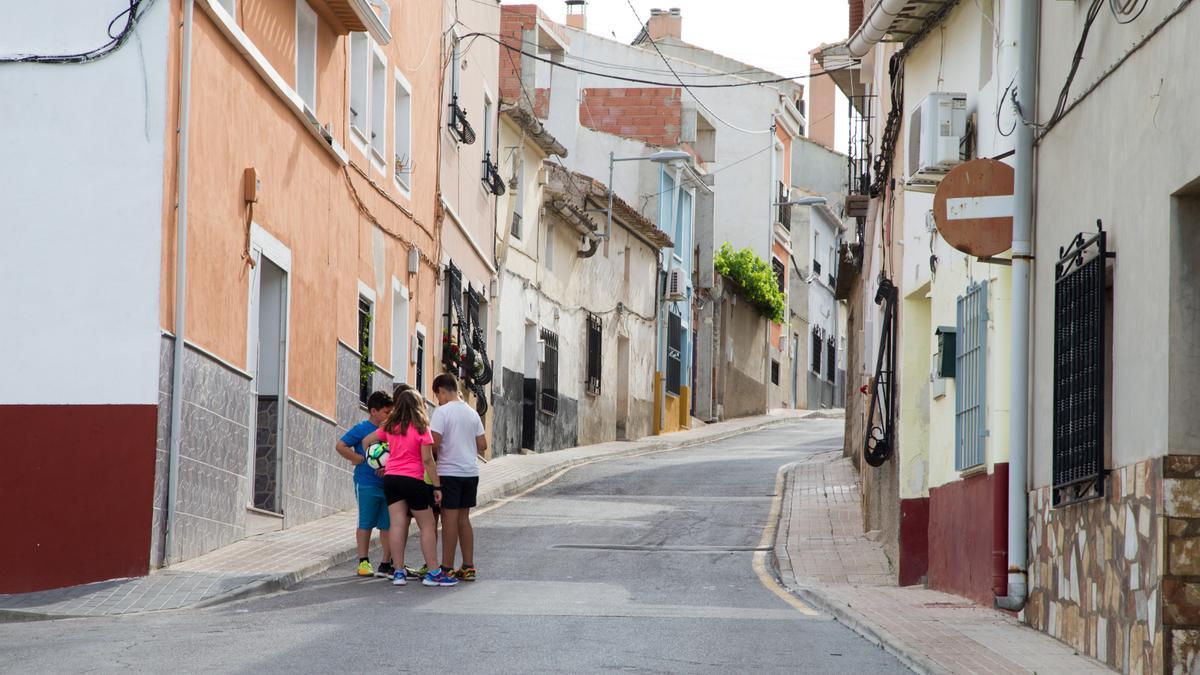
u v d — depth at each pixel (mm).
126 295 13070
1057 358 10078
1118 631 8781
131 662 8805
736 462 31312
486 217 29500
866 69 23984
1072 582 9820
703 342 48469
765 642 10211
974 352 12438
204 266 14211
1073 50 10219
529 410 32719
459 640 9922
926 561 14836
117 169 13125
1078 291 9656
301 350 17688
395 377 23188
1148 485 8305
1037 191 11000
